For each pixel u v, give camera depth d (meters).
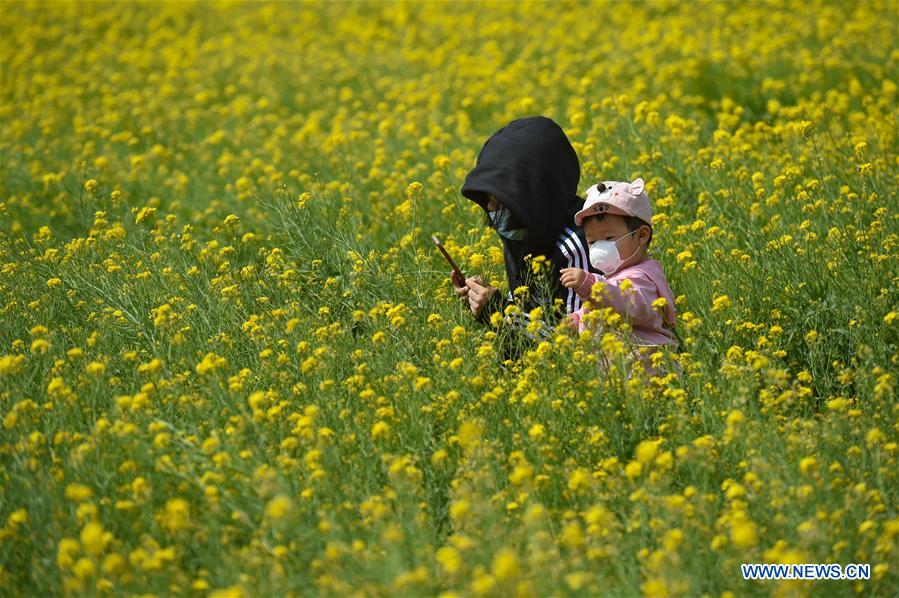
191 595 8.57
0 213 18.73
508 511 9.30
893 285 13.19
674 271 14.62
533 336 12.40
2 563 8.97
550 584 7.90
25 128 27.23
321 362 11.70
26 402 10.40
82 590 8.14
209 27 44.03
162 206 21.50
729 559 8.51
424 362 12.43
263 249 16.06
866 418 10.52
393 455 10.20
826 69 26.34
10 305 13.80
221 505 9.24
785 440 10.07
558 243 12.62
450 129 25.61
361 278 14.30
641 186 12.17
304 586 8.35
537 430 10.17
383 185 20.12
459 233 17.12
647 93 26.89
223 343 12.91
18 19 44.25
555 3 40.47
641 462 9.41
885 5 31.91
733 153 18.86
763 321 13.32
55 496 9.32
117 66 36.88
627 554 8.92
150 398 11.23
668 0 37.66
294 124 27.53
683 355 11.71
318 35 40.56
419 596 7.73
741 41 30.58
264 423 10.55
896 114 20.28
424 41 37.94
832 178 16.92
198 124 28.34
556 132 12.85
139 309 13.93
